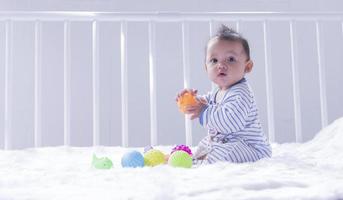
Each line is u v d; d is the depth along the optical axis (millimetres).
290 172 913
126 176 863
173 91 2479
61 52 2457
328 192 694
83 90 2443
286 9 2527
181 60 2492
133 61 2475
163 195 678
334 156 1358
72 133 2422
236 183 754
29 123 2434
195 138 2465
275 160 1137
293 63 1922
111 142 2436
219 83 1322
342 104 2516
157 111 2467
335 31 2541
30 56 2449
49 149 1634
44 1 2449
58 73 2447
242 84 1326
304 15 1934
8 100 1823
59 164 1252
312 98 2516
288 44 2531
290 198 674
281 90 2512
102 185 779
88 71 2451
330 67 2529
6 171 1037
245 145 1259
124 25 1895
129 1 2484
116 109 2451
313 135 2500
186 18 1891
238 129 1264
